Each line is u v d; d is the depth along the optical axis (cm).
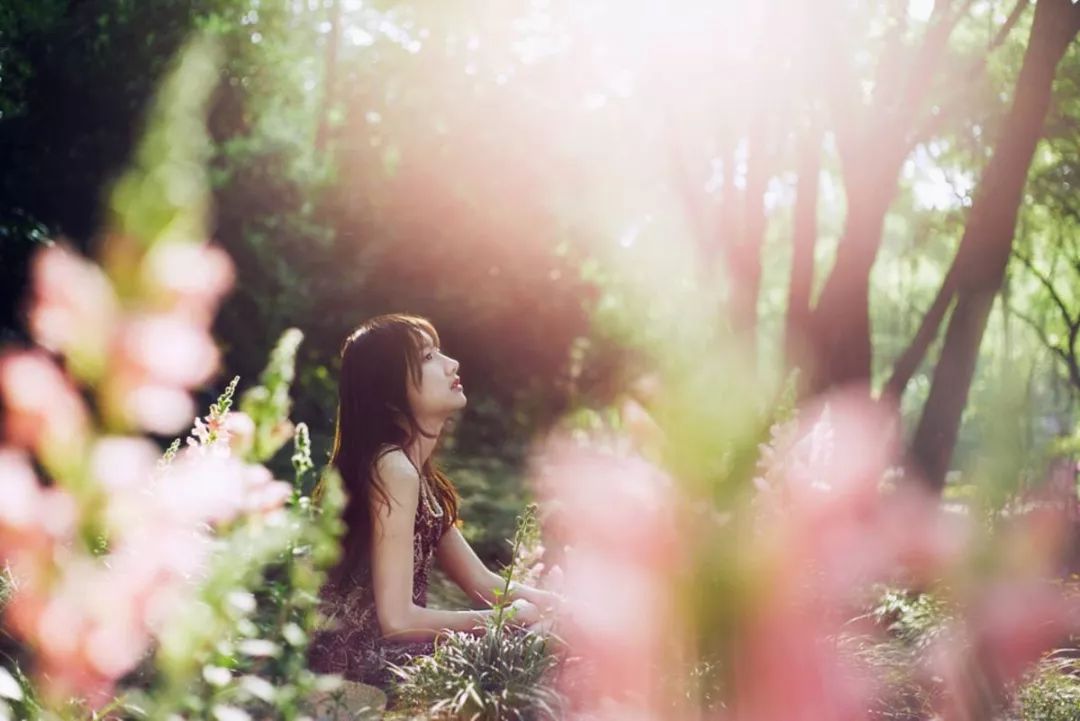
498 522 967
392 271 1791
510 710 307
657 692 335
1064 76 1109
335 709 273
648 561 322
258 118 1648
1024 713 418
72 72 1309
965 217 1234
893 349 2128
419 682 322
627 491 321
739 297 1147
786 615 333
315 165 1762
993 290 933
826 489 362
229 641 172
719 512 313
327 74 1905
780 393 326
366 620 356
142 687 173
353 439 366
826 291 1015
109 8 1348
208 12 1433
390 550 357
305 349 1658
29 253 1167
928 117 1165
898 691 408
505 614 350
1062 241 1319
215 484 126
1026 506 632
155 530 120
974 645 444
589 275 1892
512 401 1909
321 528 175
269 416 144
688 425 312
